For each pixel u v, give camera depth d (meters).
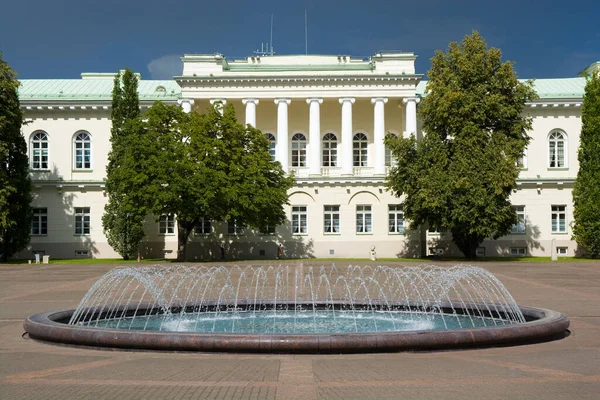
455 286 26.80
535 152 60.16
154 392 8.81
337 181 56.84
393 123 61.28
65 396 8.61
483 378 9.62
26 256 57.75
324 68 58.81
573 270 36.88
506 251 58.12
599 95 52.78
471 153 46.62
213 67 59.09
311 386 9.14
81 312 16.58
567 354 11.62
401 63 58.94
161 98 60.75
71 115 59.53
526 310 16.14
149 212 47.78
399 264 43.69
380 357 11.38
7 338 13.90
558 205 58.59
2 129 49.38
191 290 25.64
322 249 56.91
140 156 47.84
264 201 47.72
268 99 58.84
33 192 58.19
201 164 47.38
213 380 9.55
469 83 48.06
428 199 45.91
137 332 12.23
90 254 58.12
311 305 19.14
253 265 43.28
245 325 16.19
